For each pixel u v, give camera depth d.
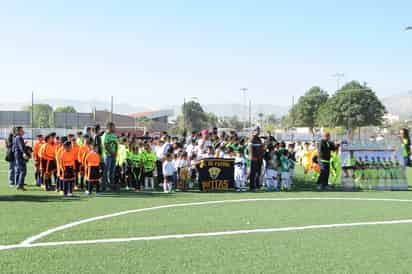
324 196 15.43
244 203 13.55
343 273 6.80
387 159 18.47
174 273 6.71
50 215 11.12
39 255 7.58
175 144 17.52
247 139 18.97
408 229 9.91
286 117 104.62
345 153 18.41
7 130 51.69
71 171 14.74
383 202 14.00
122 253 7.75
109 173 16.02
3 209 11.93
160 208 12.38
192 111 83.19
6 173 23.27
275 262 7.32
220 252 7.89
